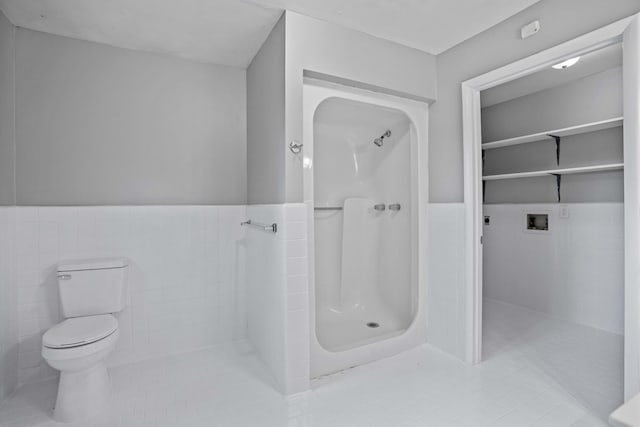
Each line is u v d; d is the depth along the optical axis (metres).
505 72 2.00
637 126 1.47
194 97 2.55
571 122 2.96
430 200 2.53
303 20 1.96
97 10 1.90
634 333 1.51
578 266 3.00
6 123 1.92
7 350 1.90
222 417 1.70
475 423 1.63
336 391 1.94
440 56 2.45
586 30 1.65
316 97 2.10
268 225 2.16
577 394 1.86
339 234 3.05
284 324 1.91
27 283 2.04
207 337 2.57
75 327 1.83
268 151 2.18
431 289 2.52
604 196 2.83
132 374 2.14
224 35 2.19
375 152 3.09
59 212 2.13
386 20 2.02
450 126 2.37
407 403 1.81
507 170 3.53
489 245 3.77
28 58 2.08
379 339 2.38
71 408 1.68
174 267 2.46
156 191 2.43
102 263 2.09
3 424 1.65
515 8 1.91
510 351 2.43
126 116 2.34
